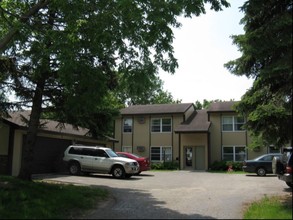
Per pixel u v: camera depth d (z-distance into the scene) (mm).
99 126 22375
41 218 9367
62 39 12914
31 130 16766
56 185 15367
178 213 10359
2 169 21328
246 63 13602
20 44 14406
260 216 9359
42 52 13523
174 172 30734
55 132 24875
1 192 12711
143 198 13500
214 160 37062
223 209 11078
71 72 13312
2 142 21594
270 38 11820
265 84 12961
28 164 16578
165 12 13594
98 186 17328
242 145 36469
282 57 11273
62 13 14578
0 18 15617
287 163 14633
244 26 13102
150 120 39750
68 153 24172
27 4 15617
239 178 23375
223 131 37250
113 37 13328
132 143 40094
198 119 39125
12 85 16484
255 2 12453
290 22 11352
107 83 15984
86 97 14250
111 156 23203
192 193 15164
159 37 13641
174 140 38562
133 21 13445
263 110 12727
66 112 17062
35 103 16750
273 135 13195
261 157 26719
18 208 10484
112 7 13820
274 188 16891
